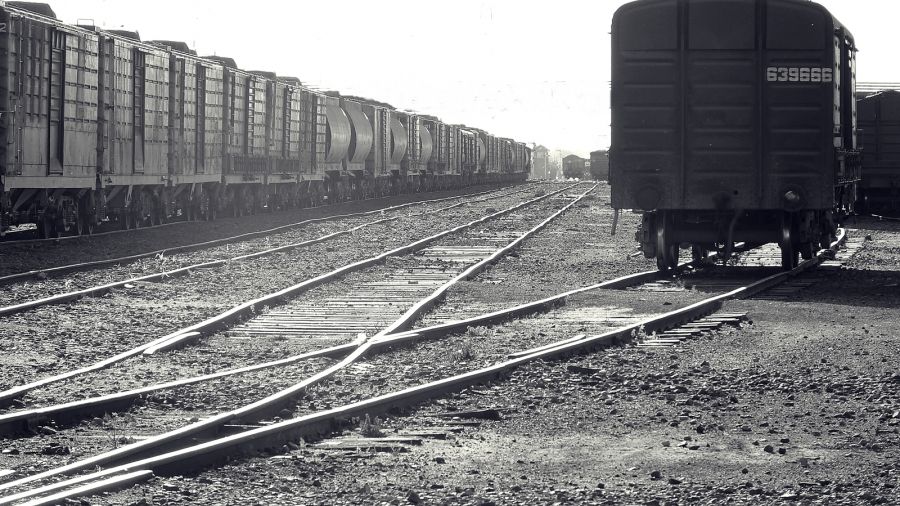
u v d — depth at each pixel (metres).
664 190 24.09
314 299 21.06
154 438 9.62
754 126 23.77
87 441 10.13
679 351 15.34
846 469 9.42
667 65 23.88
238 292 21.91
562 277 25.66
